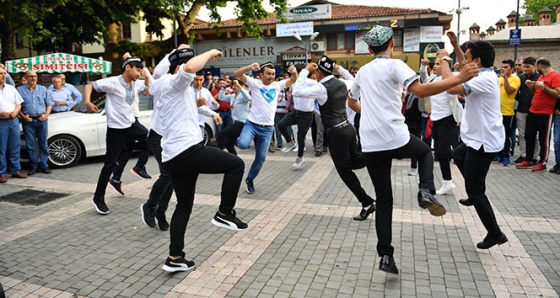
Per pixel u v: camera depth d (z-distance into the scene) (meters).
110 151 5.20
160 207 4.63
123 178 7.35
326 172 7.77
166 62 4.51
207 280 3.53
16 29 14.30
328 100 4.74
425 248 4.10
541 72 7.36
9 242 4.43
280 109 10.46
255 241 4.36
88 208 5.60
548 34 31.45
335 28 27.59
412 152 3.39
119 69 21.53
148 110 9.66
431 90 2.98
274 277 3.56
